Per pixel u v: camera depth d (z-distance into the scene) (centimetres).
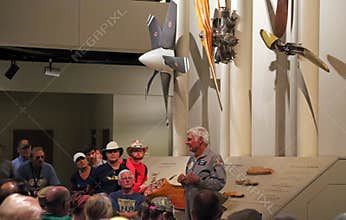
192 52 875
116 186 660
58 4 820
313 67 688
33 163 702
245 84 784
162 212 588
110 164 672
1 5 803
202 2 777
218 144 862
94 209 339
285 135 756
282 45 671
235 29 788
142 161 776
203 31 778
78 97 1150
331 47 707
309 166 630
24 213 288
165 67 795
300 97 699
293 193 595
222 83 833
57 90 1017
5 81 1000
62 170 1136
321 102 707
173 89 865
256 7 802
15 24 807
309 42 692
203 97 874
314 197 598
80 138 1145
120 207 577
